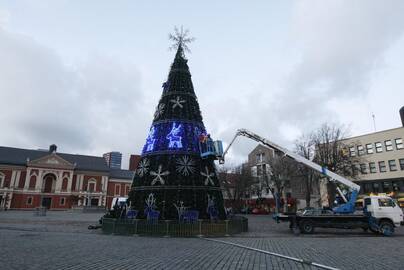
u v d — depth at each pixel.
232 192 68.56
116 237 16.14
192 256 10.24
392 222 19.95
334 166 38.53
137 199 19.30
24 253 10.35
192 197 18.75
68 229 21.50
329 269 8.31
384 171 50.31
